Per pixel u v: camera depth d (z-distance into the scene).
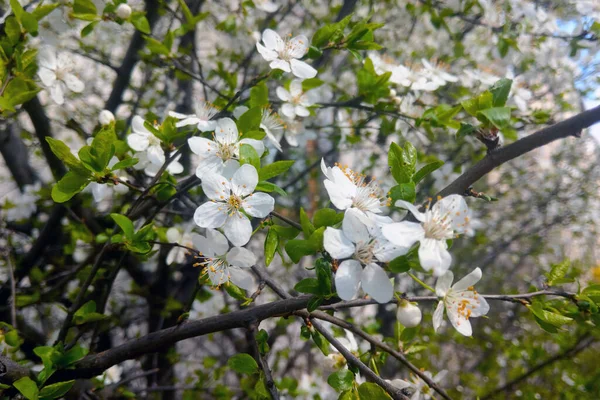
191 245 0.24
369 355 0.16
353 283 0.11
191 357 0.45
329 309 0.14
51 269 0.34
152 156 0.18
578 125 0.14
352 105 0.23
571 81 0.32
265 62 0.35
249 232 0.13
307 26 0.40
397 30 0.37
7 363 0.14
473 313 0.12
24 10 0.18
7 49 0.17
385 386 0.12
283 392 0.31
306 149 0.45
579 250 0.60
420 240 0.11
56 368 0.14
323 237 0.11
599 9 0.28
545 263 0.56
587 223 0.53
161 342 0.14
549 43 0.29
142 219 0.28
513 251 0.55
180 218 0.28
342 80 0.35
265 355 0.13
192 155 0.30
